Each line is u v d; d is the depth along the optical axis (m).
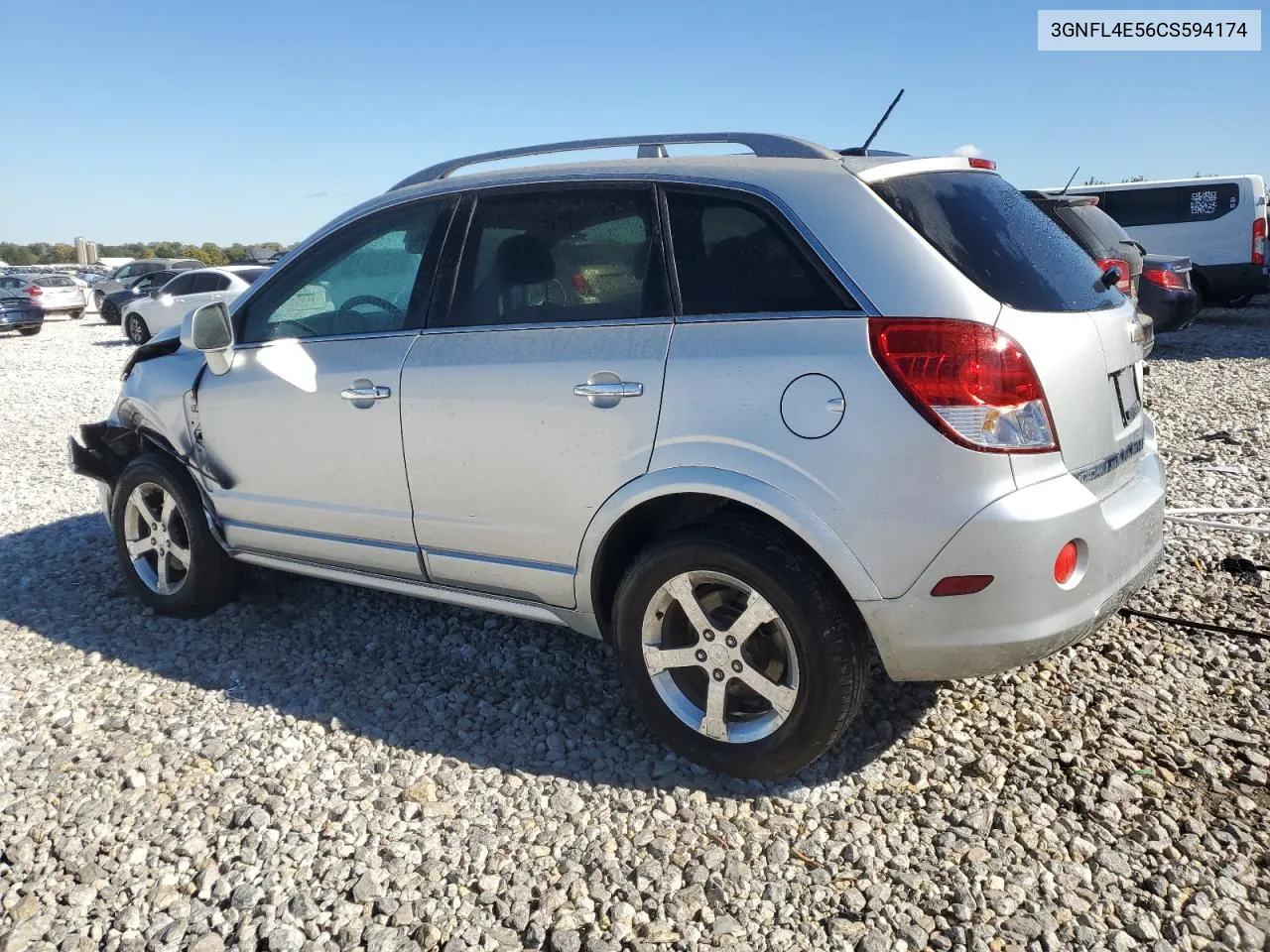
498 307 3.31
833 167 2.87
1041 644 2.65
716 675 2.93
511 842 2.74
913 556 2.59
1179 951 2.28
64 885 2.62
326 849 2.72
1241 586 4.29
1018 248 2.91
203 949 2.37
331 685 3.71
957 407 2.54
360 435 3.54
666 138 3.25
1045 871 2.56
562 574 3.20
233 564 4.31
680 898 2.50
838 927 2.39
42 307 23.72
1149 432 3.48
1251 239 15.12
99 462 4.55
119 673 3.86
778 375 2.71
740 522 2.84
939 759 3.06
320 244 3.84
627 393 2.93
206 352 3.89
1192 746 3.09
